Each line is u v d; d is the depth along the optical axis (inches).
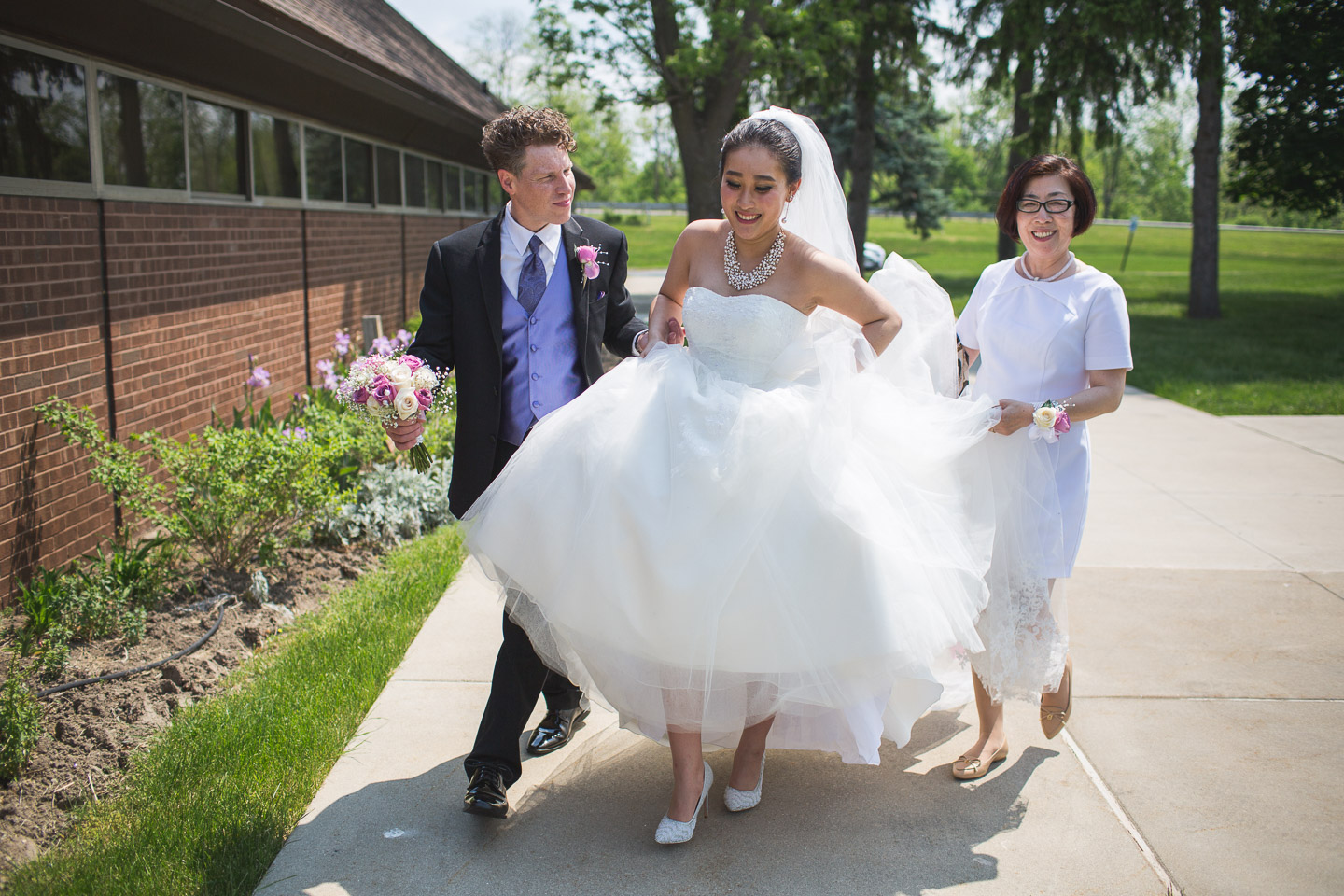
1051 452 119.8
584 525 102.8
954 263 1545.3
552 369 123.0
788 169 106.0
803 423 101.7
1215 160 735.1
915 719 114.3
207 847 105.7
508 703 112.3
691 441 101.8
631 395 108.7
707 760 128.2
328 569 194.7
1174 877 102.6
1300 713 138.0
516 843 109.0
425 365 115.7
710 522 99.7
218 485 179.2
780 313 110.9
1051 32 692.7
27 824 111.0
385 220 431.8
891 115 1653.5
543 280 121.8
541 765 126.0
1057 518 117.0
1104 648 160.6
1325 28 751.7
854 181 1049.5
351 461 243.4
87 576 164.7
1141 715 138.0
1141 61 686.5
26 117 178.9
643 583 100.6
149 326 221.8
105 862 102.6
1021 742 131.9
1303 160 777.6
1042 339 119.7
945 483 116.5
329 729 130.7
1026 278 123.6
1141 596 182.5
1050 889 100.9
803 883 102.0
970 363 137.6
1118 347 116.2
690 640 99.1
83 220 195.8
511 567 107.9
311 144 340.2
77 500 189.3
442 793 118.5
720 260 115.9
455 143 519.8
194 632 161.8
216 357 258.1
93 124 201.0
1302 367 478.9
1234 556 204.4
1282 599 180.7
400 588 181.2
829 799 118.2
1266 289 1050.7
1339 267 1514.5
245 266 278.5
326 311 352.5
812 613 100.8
